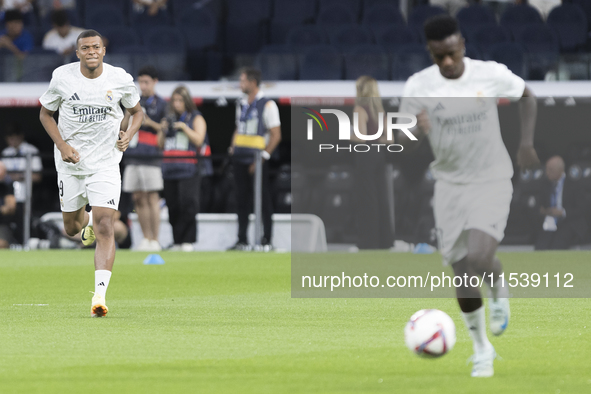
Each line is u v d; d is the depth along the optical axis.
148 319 20.22
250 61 61.03
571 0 71.62
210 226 53.41
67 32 63.41
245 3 70.31
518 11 68.81
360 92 33.81
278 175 56.44
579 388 12.15
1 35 67.31
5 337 17.08
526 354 15.23
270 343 16.42
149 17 69.19
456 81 15.25
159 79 60.59
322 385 12.28
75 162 21.20
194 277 32.41
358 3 70.81
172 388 11.98
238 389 11.95
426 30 15.02
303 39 65.75
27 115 63.44
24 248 50.28
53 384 12.25
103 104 21.34
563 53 64.25
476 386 12.27
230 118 63.25
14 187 52.06
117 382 12.42
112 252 21.16
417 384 12.40
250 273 34.06
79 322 19.56
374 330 18.42
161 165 46.47
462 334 17.75
